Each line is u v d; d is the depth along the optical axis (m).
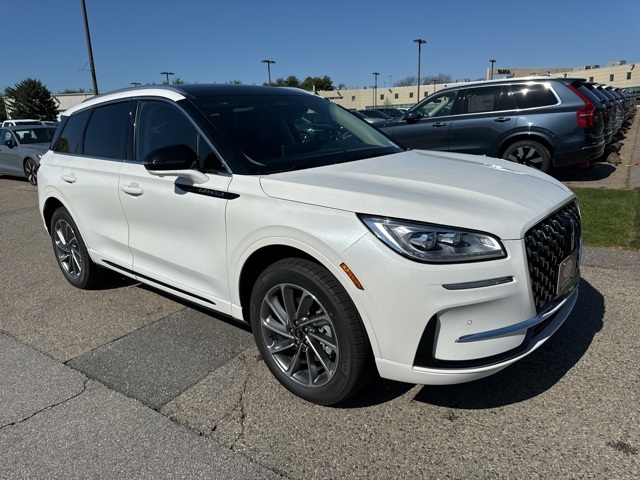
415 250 2.15
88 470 2.25
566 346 3.11
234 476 2.19
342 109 4.09
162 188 3.20
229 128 3.08
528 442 2.31
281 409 2.65
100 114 3.99
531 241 2.30
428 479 2.12
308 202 2.46
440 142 8.66
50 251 5.95
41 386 2.95
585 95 7.51
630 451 2.21
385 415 2.56
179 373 3.03
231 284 2.89
